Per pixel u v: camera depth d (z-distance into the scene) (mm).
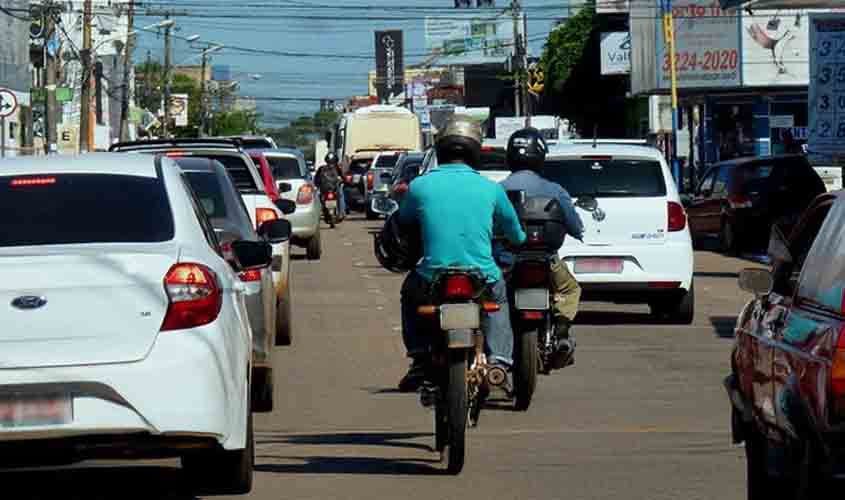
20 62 80562
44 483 14375
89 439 11414
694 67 76938
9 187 13070
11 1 78438
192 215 13039
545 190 17859
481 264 14312
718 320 27797
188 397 11523
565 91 106688
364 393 19734
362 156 81938
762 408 11922
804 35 75750
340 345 24688
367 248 50719
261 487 13789
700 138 85438
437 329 13883
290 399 19297
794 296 11484
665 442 15984
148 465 15281
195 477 13219
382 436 16594
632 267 25781
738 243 46719
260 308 17438
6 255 11656
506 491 13547
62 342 11398
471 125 14766
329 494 13469
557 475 14266
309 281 37219
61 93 66125
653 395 19203
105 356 11430
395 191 40469
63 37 89438
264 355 17531
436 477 14219
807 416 10352
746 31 75875
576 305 17969
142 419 11414
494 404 18500
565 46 106125
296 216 43719
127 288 11570
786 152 62094
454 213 14258
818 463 10125
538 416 17641
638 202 25812
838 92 52562
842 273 10352
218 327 11875
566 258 25766
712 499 13156
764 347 11898
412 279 14352
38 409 11312
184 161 19812
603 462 14898
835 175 67438
